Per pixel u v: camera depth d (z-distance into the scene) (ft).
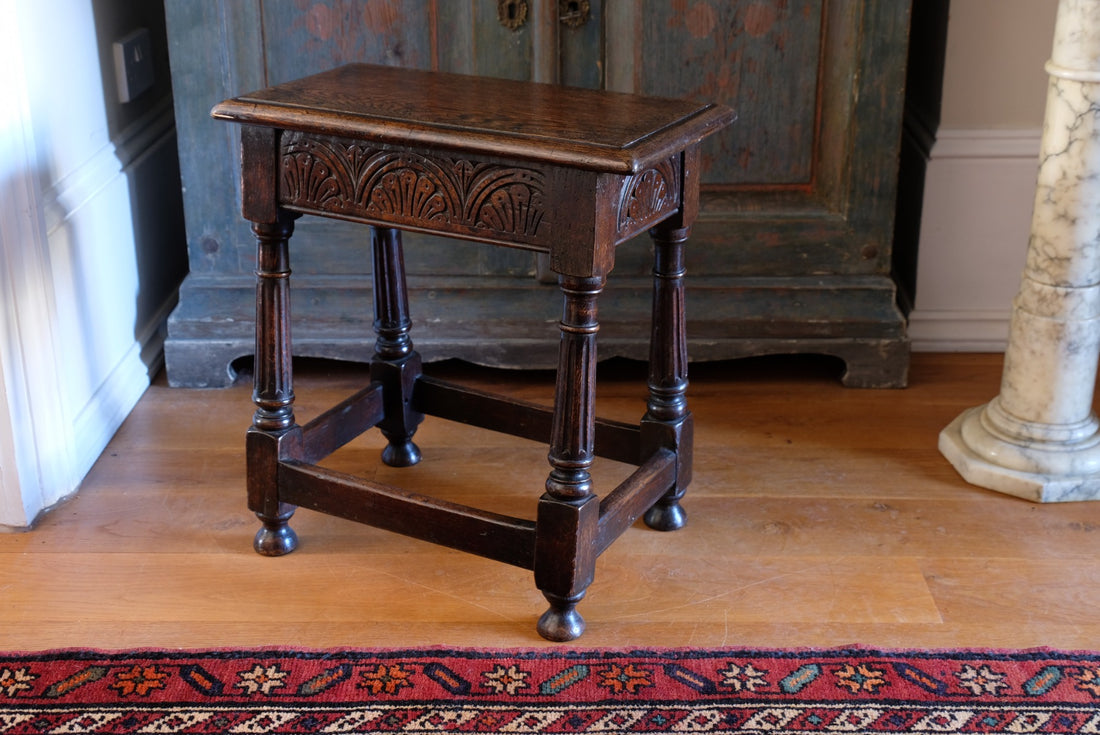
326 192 6.33
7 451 7.14
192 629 6.45
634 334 9.28
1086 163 7.23
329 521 7.57
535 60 8.68
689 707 5.84
